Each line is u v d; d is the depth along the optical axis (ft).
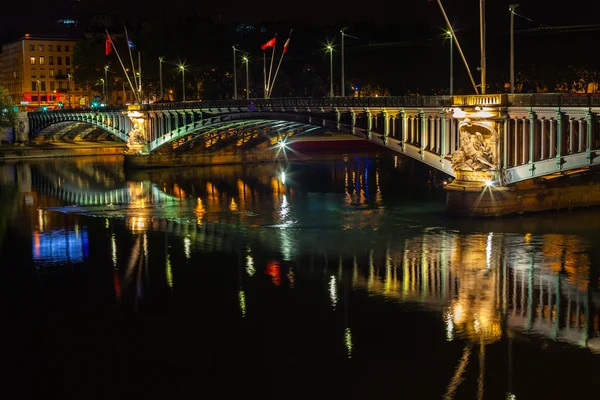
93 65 654.12
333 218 244.42
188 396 112.68
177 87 603.67
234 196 308.60
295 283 166.81
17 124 586.86
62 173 414.82
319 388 113.80
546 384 113.29
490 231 210.59
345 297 155.74
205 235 222.07
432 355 124.47
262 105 330.75
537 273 169.89
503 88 542.57
